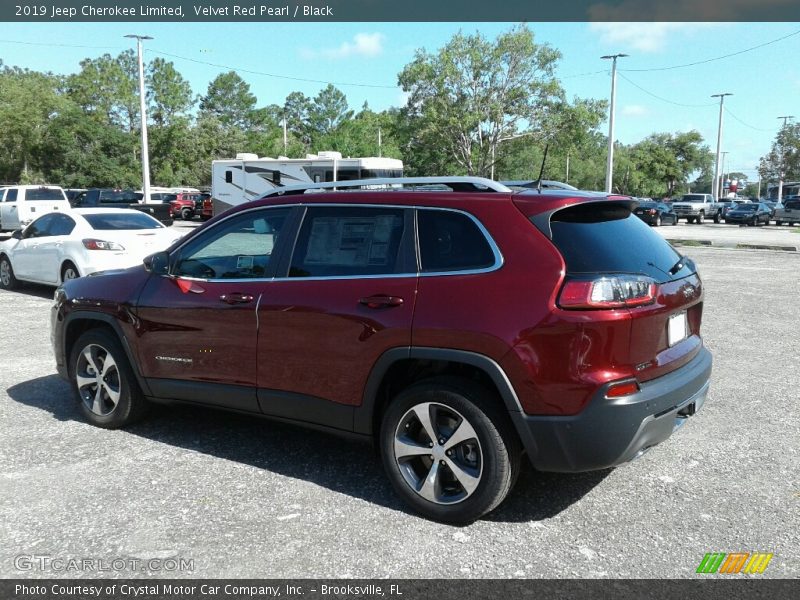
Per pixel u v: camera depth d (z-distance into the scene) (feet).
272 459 14.75
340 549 10.98
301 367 13.17
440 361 12.09
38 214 82.74
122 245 35.17
